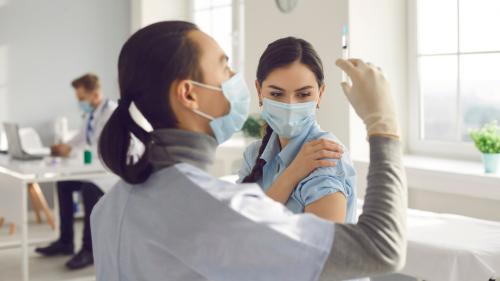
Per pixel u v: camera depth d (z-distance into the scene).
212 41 1.01
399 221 0.89
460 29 3.86
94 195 4.43
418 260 2.35
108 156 0.97
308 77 1.34
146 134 0.98
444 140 4.01
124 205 1.00
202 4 6.16
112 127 0.98
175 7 6.34
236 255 0.88
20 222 3.96
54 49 6.20
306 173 1.27
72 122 6.30
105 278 1.06
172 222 0.92
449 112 3.96
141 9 6.21
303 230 0.88
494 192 3.14
